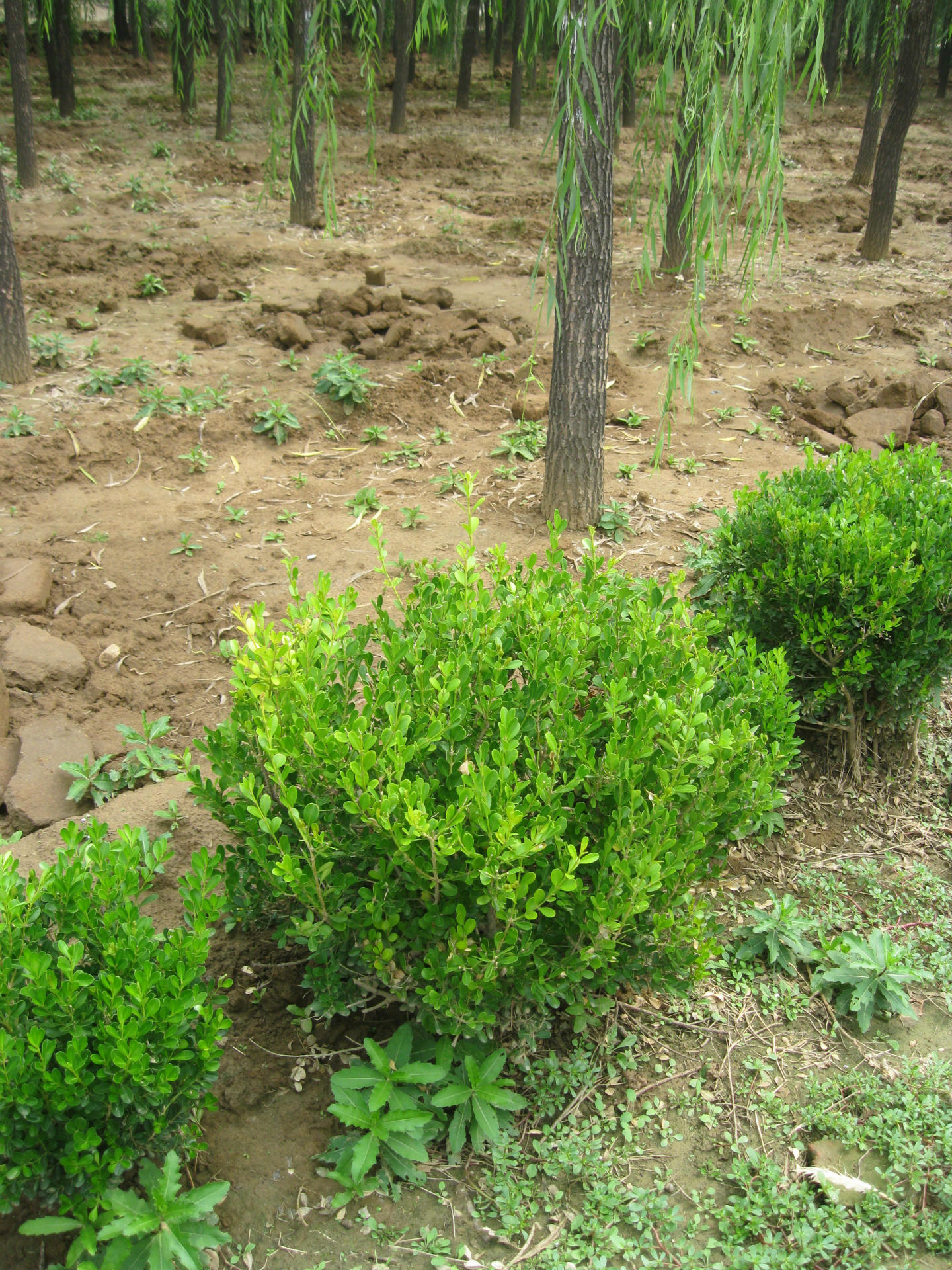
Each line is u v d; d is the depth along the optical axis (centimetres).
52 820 388
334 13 580
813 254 1185
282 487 663
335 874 281
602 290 548
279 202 1388
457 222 1309
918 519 417
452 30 2058
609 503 621
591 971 275
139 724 443
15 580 529
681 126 391
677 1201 275
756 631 434
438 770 293
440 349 863
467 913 283
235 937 342
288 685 291
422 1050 296
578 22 386
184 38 1762
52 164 1470
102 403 746
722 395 804
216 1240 239
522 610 334
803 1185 277
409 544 584
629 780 276
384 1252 259
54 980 230
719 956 328
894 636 407
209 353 860
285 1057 308
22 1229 230
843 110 2098
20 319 765
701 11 380
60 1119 231
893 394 764
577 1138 286
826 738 441
